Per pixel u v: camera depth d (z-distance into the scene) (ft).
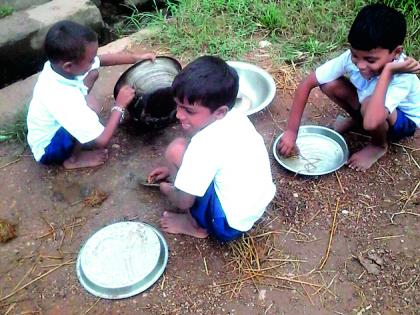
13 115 7.05
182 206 5.10
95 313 4.89
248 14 8.73
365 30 5.10
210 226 5.10
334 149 6.35
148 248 5.22
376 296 4.93
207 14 8.66
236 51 8.03
